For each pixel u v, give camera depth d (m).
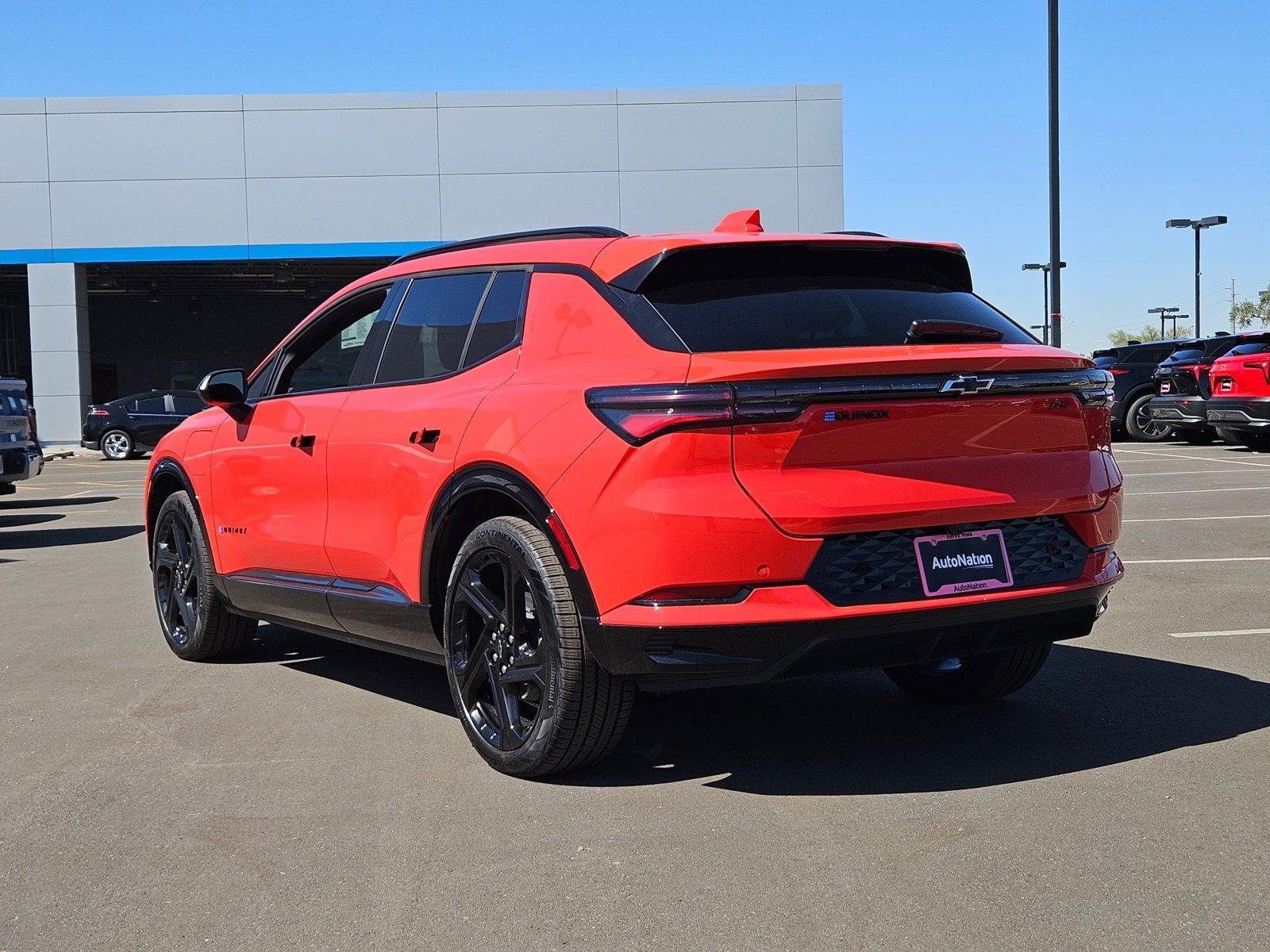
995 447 3.61
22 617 7.09
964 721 4.36
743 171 30.72
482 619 3.95
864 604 3.38
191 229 30.56
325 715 4.68
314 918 2.81
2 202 30.44
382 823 3.43
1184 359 19.72
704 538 3.29
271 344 42.81
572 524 3.52
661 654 3.39
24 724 4.62
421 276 4.64
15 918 2.85
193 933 2.75
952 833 3.25
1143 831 3.23
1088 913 2.73
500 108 30.59
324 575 4.81
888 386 3.40
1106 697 4.63
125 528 12.24
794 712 4.55
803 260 3.84
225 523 5.42
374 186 30.64
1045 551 3.70
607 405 3.44
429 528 4.11
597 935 2.68
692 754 4.03
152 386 42.31
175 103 30.36
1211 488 12.79
